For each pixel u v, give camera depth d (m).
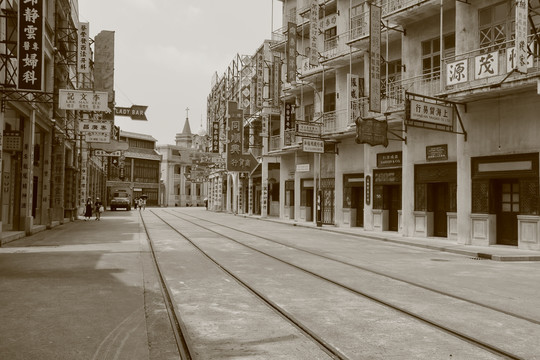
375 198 23.83
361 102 24.59
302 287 8.82
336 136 26.41
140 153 86.75
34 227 21.39
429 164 20.09
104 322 6.25
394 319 6.57
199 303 7.48
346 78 27.23
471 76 16.62
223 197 59.28
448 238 19.03
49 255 13.21
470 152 17.56
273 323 6.33
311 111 32.72
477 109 17.42
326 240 19.09
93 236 19.69
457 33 17.98
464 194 17.67
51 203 25.69
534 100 15.66
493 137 16.84
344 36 27.06
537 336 5.79
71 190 32.34
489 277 10.36
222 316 6.68
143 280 9.40
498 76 15.70
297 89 33.22
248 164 41.69
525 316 6.77
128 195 65.56
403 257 13.90
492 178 16.89
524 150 15.87
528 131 15.79
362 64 26.20
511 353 5.11
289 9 36.69
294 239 19.16
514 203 16.62
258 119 42.31
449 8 19.22
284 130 34.72
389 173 23.11
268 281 9.41
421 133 20.38
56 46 23.45
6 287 8.55
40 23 15.20
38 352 5.02
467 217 17.52
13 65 16.80
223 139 55.75
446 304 7.54
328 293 8.30
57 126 24.97
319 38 30.66
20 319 6.36
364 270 11.02
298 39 34.97
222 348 5.25
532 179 15.65
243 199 49.16
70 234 20.72
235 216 43.75
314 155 31.19
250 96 43.19
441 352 5.14
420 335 5.80
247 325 6.22
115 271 10.45
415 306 7.36
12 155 19.84
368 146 24.23
